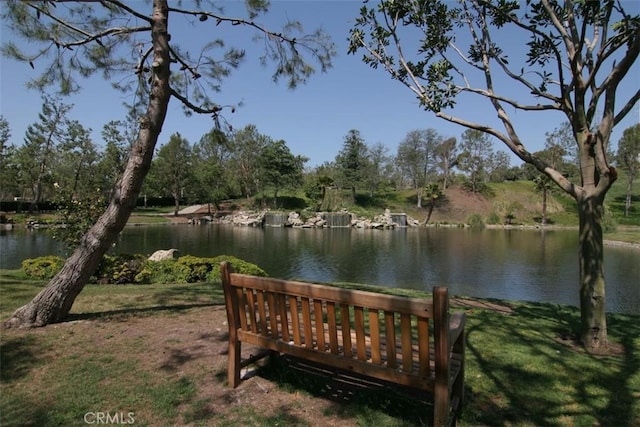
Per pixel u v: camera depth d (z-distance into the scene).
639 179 61.22
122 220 4.71
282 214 45.94
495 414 2.76
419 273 18.03
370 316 2.38
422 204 57.53
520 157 5.18
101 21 5.50
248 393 2.96
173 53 5.70
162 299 6.34
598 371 3.55
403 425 2.53
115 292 7.02
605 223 36.62
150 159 4.67
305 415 2.67
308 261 21.05
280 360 3.37
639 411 2.85
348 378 3.18
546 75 5.62
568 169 47.91
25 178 38.09
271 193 59.56
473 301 7.39
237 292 2.97
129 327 4.52
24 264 9.41
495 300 7.70
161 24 4.66
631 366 3.75
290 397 2.91
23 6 4.48
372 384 3.08
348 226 46.38
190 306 5.75
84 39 5.19
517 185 63.56
